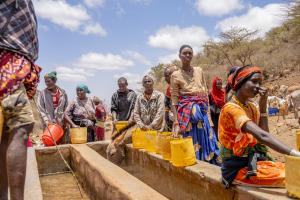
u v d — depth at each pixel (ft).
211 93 22.25
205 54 134.41
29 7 9.09
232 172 10.73
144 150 19.75
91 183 16.14
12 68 8.50
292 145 33.40
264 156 10.99
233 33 120.78
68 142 26.71
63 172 23.84
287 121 47.16
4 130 8.98
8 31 8.54
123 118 26.16
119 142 22.99
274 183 10.13
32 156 19.62
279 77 100.22
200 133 16.81
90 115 27.53
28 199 11.48
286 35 108.99
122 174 13.19
